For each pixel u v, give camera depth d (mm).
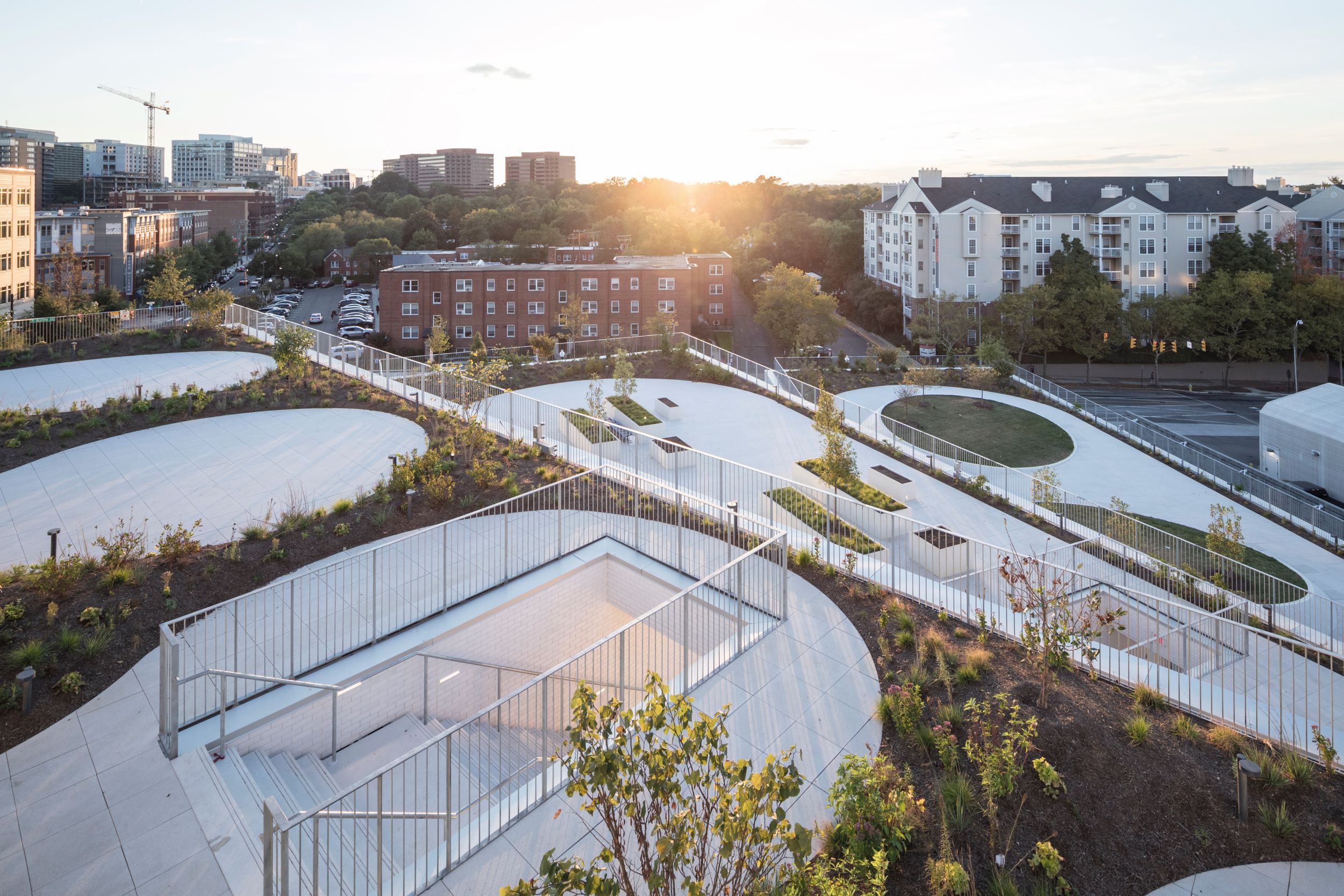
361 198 182000
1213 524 23625
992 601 17719
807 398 34969
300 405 24859
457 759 11344
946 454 33000
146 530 16609
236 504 18047
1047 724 9906
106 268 95000
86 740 10023
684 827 5668
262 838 8641
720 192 160500
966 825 8484
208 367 28594
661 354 38781
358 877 8188
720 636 13391
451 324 70438
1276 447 40781
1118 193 76500
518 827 8758
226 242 127562
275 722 10758
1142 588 20375
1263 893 7887
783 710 10828
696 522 17109
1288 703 14266
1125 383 67375
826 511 19688
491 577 14602
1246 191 77688
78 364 28312
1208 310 65812
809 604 13852
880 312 84688
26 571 13516
